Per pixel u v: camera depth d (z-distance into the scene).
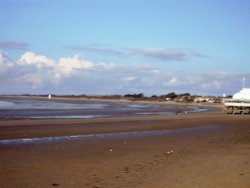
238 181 14.09
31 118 50.75
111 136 31.16
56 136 30.70
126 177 14.89
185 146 24.47
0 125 38.44
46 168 16.98
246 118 58.25
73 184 13.96
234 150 22.27
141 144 25.77
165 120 50.78
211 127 41.41
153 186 13.42
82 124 41.66
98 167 17.16
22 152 21.86
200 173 15.44
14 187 13.65
